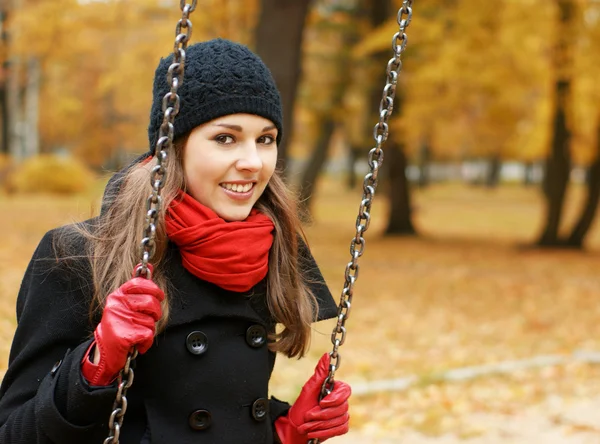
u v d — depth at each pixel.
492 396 5.91
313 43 18.36
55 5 16.88
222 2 13.53
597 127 15.73
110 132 38.28
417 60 14.29
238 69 1.78
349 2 17.39
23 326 1.78
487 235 20.44
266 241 1.83
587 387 6.18
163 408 1.75
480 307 9.81
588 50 13.66
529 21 13.66
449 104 15.72
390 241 17.22
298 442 1.99
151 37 16.19
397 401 5.79
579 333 8.44
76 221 1.90
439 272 12.55
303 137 28.64
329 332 8.09
